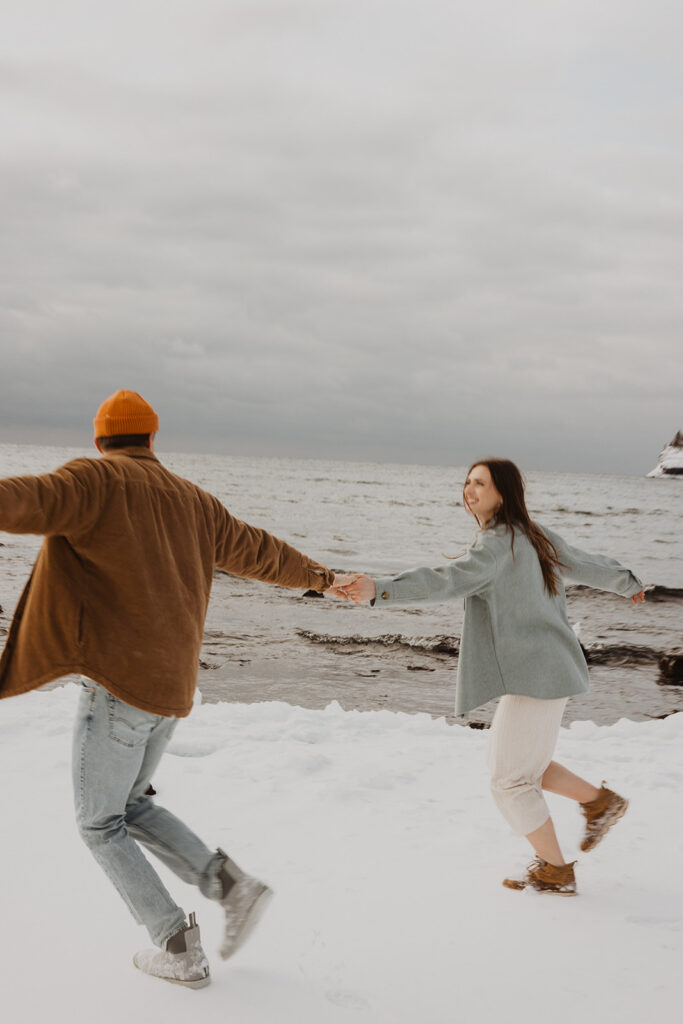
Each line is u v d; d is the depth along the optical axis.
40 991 2.37
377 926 2.88
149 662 2.30
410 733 5.85
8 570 20.83
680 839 3.80
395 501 66.44
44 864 3.30
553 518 51.53
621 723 6.09
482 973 2.56
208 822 3.91
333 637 14.41
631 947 2.75
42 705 5.84
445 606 18.22
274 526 37.44
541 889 3.18
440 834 3.83
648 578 23.64
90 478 2.33
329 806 4.18
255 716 6.04
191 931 2.41
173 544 2.48
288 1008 2.33
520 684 3.11
